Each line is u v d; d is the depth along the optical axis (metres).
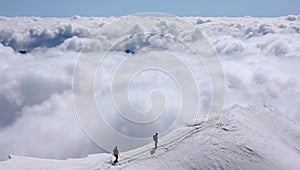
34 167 21.44
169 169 20.55
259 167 20.81
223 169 20.53
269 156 22.16
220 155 21.73
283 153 23.16
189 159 21.47
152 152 22.88
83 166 21.81
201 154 21.86
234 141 23.48
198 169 20.52
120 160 22.19
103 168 21.20
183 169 20.52
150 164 21.22
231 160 21.27
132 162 21.70
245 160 21.42
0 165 21.55
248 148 22.81
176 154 22.12
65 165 22.03
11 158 23.19
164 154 22.33
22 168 21.16
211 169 20.52
